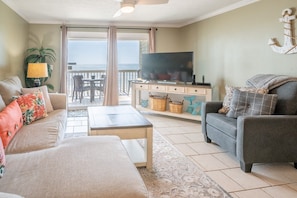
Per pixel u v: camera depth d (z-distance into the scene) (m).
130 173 1.42
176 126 4.39
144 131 2.52
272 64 3.50
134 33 6.01
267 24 3.56
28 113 2.73
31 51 5.45
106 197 1.20
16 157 1.64
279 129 2.48
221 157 2.92
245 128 2.45
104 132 2.43
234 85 4.33
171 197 2.04
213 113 3.33
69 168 1.45
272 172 2.54
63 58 5.58
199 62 5.48
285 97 2.72
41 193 1.19
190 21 5.71
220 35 4.68
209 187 2.21
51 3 4.09
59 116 3.12
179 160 2.82
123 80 7.83
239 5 4.10
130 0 2.90
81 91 6.81
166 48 6.26
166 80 5.21
